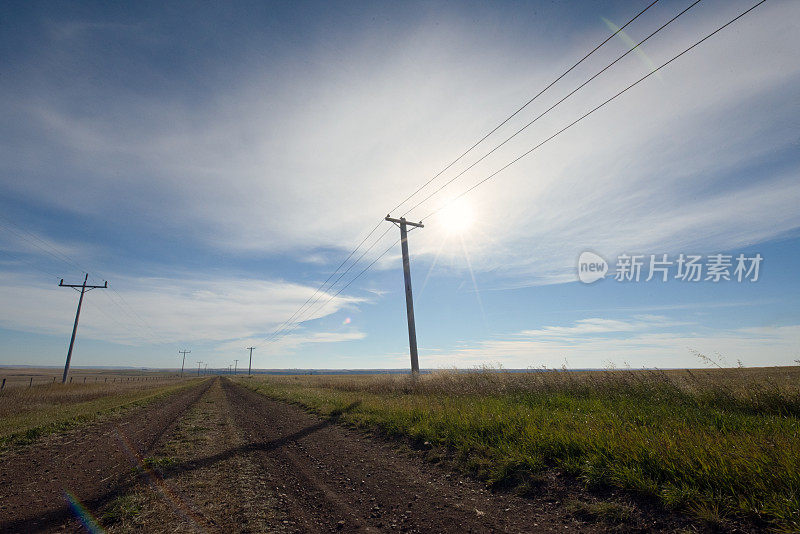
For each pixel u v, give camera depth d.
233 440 9.29
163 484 5.86
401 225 20.36
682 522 3.47
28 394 23.27
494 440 6.68
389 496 5.09
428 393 14.73
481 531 3.91
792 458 3.82
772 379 8.16
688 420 6.39
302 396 19.03
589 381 10.91
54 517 4.68
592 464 4.81
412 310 18.84
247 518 4.45
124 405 18.33
